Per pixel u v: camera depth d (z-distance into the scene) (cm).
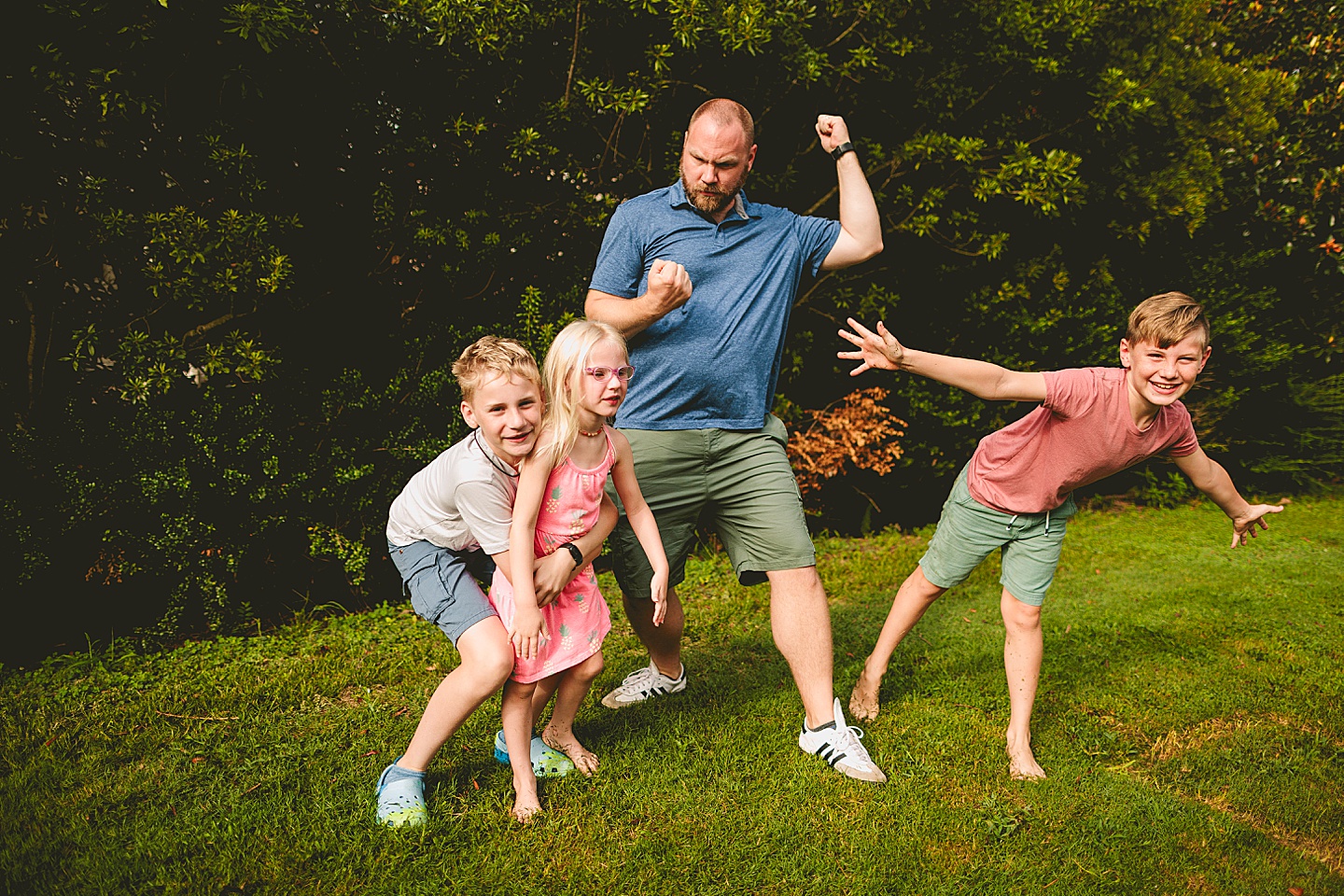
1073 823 262
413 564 265
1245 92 653
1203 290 725
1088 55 584
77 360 409
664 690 350
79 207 411
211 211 435
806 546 299
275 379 456
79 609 445
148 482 402
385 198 460
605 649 406
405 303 507
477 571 276
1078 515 715
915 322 654
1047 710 344
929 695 360
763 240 304
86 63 379
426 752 257
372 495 474
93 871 231
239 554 434
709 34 465
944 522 321
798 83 520
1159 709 346
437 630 431
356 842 241
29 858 237
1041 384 279
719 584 511
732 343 295
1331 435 779
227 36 391
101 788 278
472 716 321
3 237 409
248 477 427
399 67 464
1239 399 742
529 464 249
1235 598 497
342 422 463
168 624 416
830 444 608
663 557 282
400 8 425
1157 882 236
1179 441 293
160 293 418
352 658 394
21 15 368
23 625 429
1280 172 712
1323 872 244
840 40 525
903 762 298
